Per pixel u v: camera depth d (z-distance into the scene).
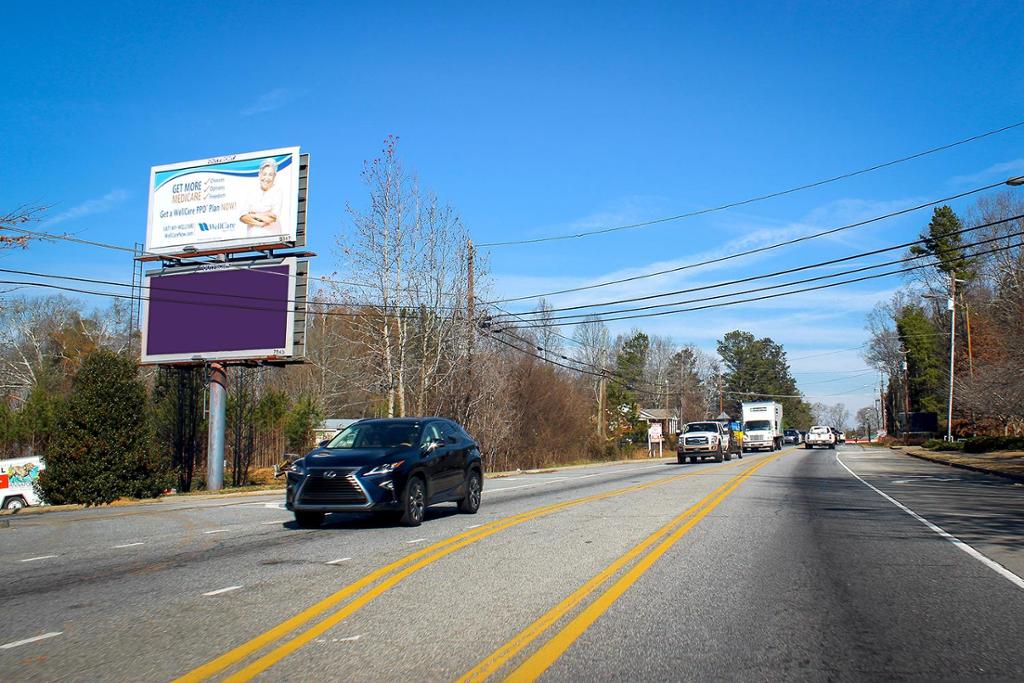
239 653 5.95
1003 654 6.10
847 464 39.00
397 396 36.78
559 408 49.38
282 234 28.80
